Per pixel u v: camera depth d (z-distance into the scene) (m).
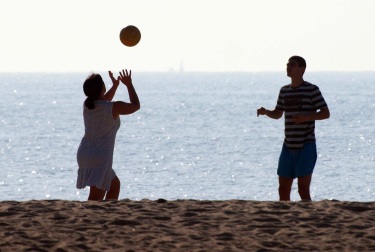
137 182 85.69
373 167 95.06
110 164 21.83
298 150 24.39
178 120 183.50
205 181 85.69
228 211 19.56
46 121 183.50
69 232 17.41
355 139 131.25
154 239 16.83
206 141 131.12
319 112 23.91
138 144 127.44
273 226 18.02
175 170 94.94
